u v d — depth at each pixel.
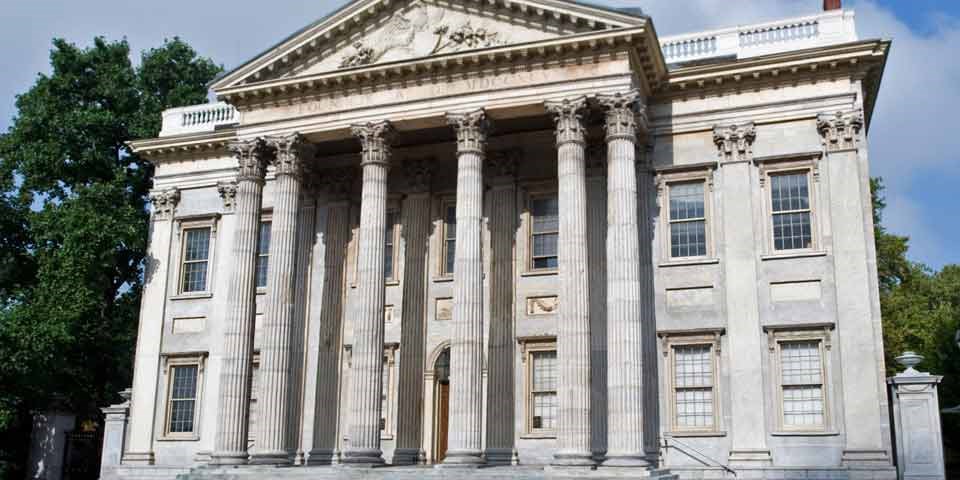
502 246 39.97
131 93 58.19
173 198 47.84
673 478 32.66
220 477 34.84
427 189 42.09
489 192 40.84
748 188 36.91
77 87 57.06
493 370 38.62
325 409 41.41
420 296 40.88
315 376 42.00
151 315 46.78
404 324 40.62
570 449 31.69
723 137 37.50
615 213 33.53
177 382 45.88
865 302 34.38
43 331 46.38
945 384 52.03
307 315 42.91
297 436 41.38
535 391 38.53
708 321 36.38
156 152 48.12
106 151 56.00
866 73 36.19
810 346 35.16
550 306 38.88
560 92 35.25
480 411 33.59
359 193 43.72
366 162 37.47
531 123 39.59
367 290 36.06
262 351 37.31
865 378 33.75
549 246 39.84
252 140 39.62
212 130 48.38
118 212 51.94
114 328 55.38
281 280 37.81
